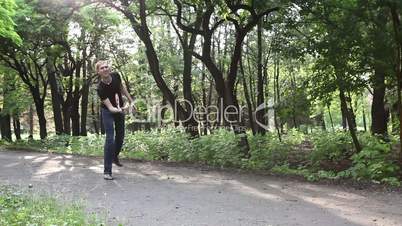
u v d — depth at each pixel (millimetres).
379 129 17344
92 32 23984
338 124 39156
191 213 5609
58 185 7426
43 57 23891
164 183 7824
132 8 16094
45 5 16609
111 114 8094
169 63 25641
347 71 10625
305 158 11828
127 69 29719
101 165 10414
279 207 6016
